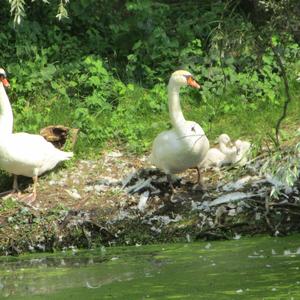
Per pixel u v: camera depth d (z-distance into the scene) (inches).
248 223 540.7
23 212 564.4
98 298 422.9
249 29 552.7
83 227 550.6
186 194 575.2
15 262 517.0
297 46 740.0
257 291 417.1
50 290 443.8
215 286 429.4
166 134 573.6
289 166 504.7
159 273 461.7
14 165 580.4
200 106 717.3
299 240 515.5
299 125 664.4
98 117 697.6
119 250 527.8
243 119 682.8
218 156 610.2
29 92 722.2
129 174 604.7
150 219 555.8
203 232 537.6
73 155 631.8
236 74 727.1
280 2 544.1
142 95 722.2
